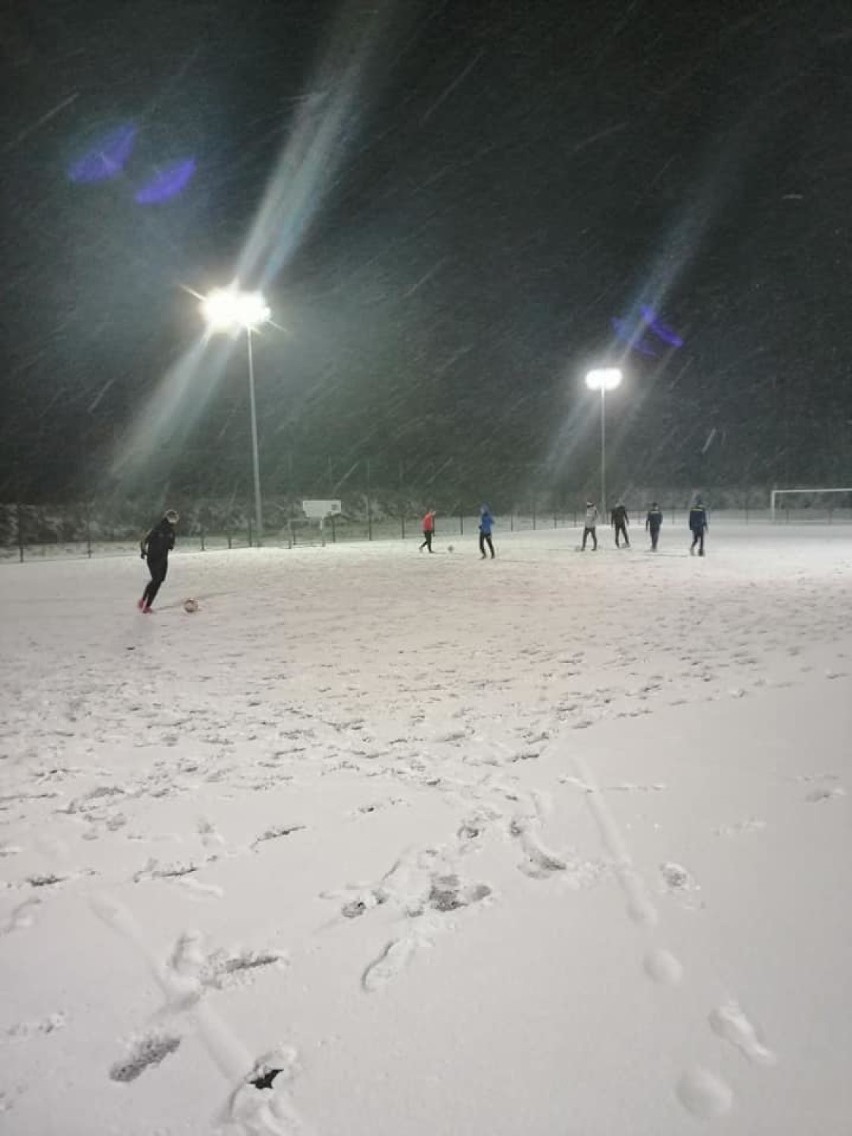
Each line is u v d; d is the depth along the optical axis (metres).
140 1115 2.02
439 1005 2.39
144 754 5.36
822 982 2.39
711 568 18.70
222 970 2.65
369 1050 2.21
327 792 4.43
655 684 6.78
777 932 2.68
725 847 3.38
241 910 3.07
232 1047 2.25
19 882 3.42
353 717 6.17
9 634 11.05
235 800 4.36
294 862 3.50
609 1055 2.13
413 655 8.80
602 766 4.61
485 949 2.69
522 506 57.50
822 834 3.43
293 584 17.16
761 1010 2.28
